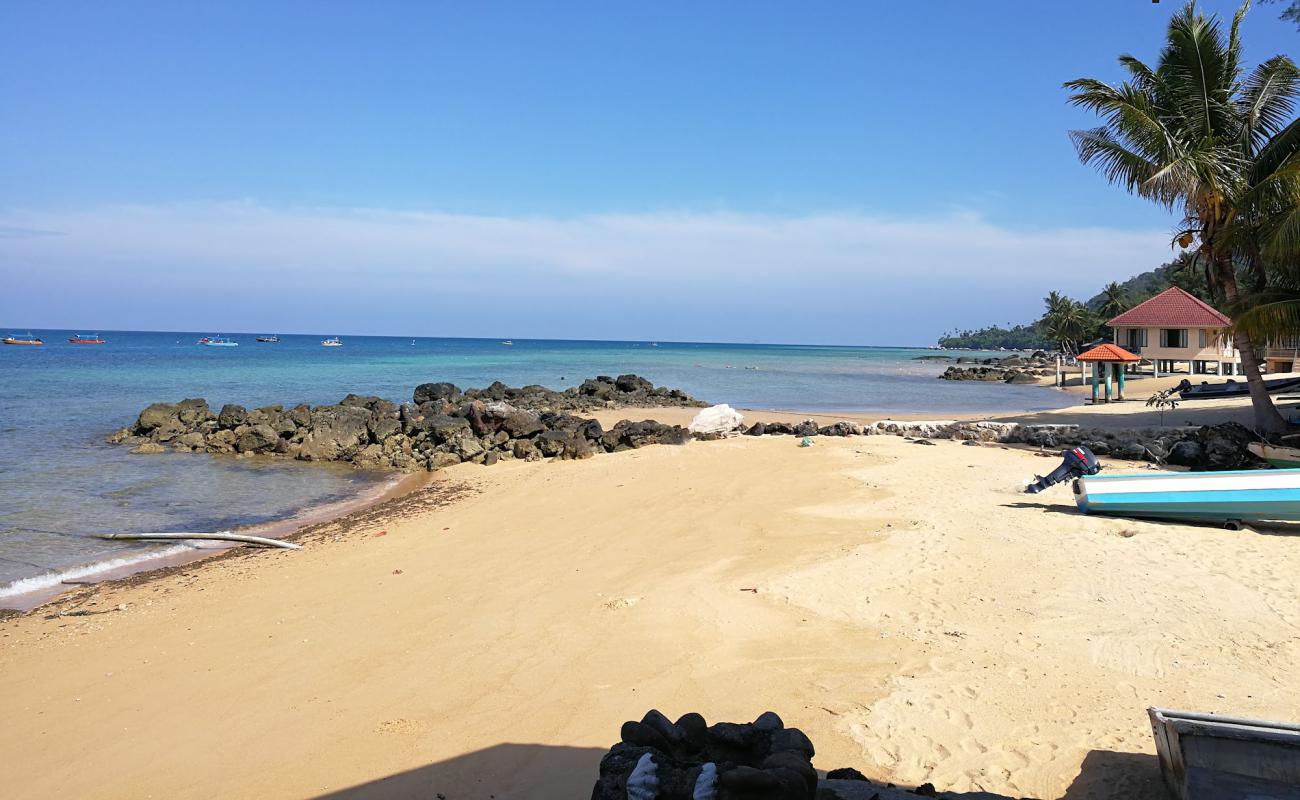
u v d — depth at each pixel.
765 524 13.78
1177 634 8.00
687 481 18.22
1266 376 41.47
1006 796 5.06
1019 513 13.54
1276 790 4.31
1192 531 11.95
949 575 10.28
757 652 8.16
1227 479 12.30
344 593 11.33
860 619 8.93
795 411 41.16
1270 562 10.26
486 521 15.70
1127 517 13.02
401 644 9.12
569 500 17.09
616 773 4.29
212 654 9.20
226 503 19.34
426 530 15.34
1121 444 20.38
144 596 11.77
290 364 84.31
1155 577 9.80
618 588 10.61
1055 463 19.19
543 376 72.88
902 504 14.75
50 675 8.80
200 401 32.91
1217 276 22.09
